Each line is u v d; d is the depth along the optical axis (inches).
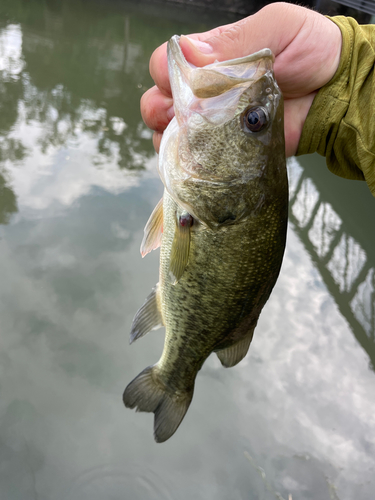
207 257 8.4
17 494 19.3
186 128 8.1
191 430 23.0
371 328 28.0
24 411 22.2
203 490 20.6
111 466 20.8
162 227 9.6
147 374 10.6
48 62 58.3
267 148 7.9
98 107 48.9
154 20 86.6
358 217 36.9
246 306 8.7
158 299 10.1
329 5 73.5
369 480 21.3
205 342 9.3
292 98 9.2
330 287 31.3
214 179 8.1
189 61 8.1
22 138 40.6
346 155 9.4
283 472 21.4
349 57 8.6
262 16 8.3
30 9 79.2
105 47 67.7
